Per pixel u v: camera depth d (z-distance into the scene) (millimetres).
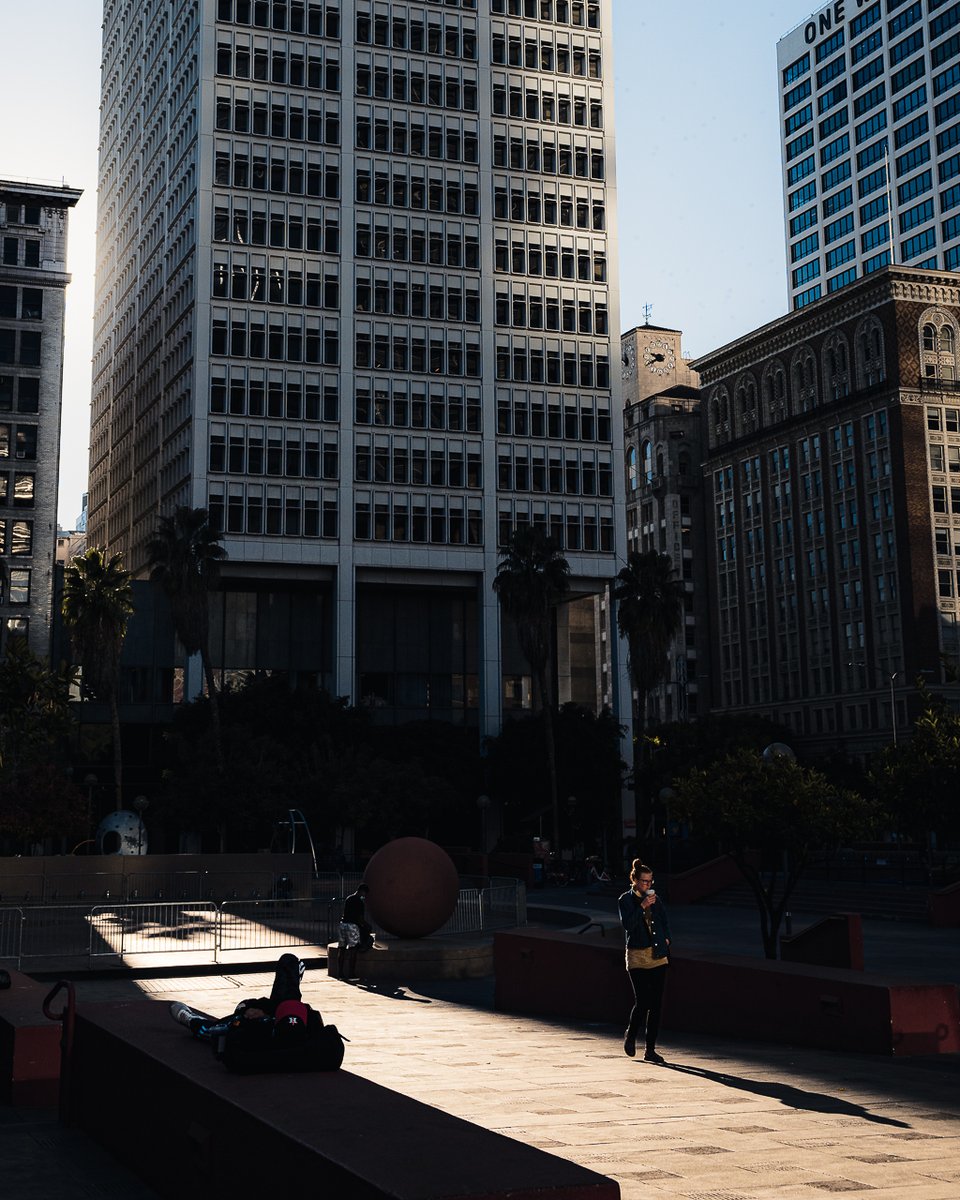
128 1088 9453
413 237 95312
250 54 93000
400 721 93062
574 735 82562
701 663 139750
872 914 44406
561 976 19297
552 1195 5426
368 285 93500
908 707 110625
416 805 73750
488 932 33438
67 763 84750
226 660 89250
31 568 88375
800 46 157375
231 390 89125
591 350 98125
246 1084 7840
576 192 99875
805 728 123000
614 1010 18047
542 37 101125
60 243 93000
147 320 107062
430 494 92250
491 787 85625
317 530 89000
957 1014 14281
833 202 150500
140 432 107438
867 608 116500
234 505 87688
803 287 155000
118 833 66312
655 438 145750
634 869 14305
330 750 74812
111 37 134500
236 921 31109
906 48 140125
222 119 91750
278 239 91812
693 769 26688
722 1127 10000
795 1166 8586
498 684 90688
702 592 141500
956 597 113188
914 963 29109
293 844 65688
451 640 95375
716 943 34719
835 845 26266
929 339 116500
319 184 93500
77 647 68688
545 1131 9891
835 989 14602
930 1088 11805
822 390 124250
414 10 97812
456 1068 13703
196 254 89938
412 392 93250
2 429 89688
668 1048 15195
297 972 10086
